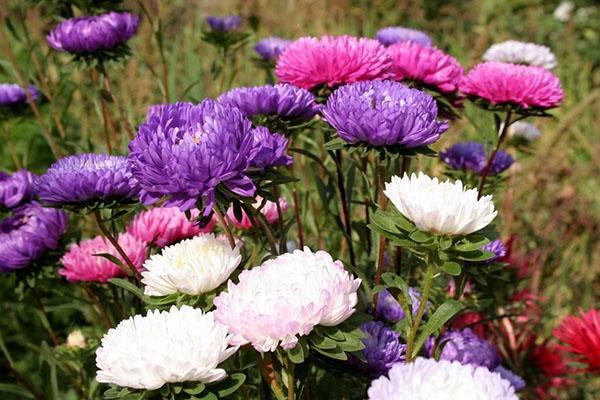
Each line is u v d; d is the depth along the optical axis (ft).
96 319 4.07
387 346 2.68
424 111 2.65
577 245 5.35
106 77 3.94
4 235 3.52
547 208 5.29
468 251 2.43
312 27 6.91
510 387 2.12
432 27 8.50
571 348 3.29
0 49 5.68
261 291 2.33
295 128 3.01
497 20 8.59
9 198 3.68
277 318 2.28
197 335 2.33
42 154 5.96
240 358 2.81
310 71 3.12
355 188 3.97
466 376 2.10
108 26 3.69
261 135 2.67
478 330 3.96
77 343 3.73
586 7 9.56
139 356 2.29
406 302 2.66
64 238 3.57
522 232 5.11
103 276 3.27
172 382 2.31
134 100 4.79
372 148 2.67
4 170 5.59
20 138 5.86
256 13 6.13
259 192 2.60
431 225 2.40
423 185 2.44
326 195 3.41
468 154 3.80
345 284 2.36
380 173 2.84
